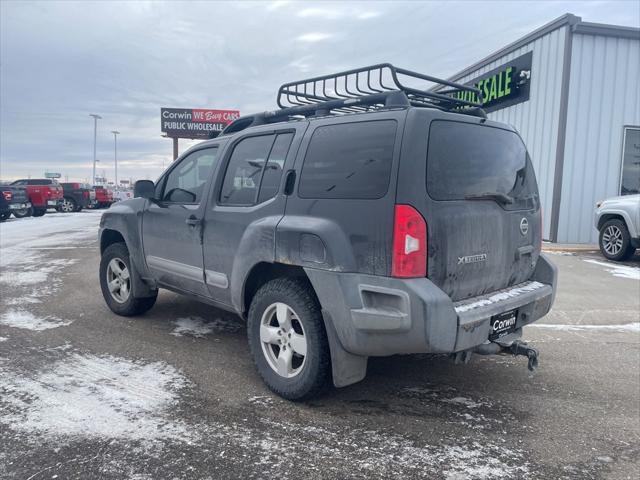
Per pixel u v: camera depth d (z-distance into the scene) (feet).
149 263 16.22
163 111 122.31
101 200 112.16
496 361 14.25
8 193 70.13
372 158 10.04
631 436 10.07
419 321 9.11
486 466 8.91
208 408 11.01
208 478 8.45
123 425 10.19
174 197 15.47
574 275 27.45
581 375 13.32
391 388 12.27
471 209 10.37
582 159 39.24
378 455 9.21
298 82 13.25
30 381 12.37
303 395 11.02
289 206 11.38
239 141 13.58
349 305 9.94
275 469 8.73
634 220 30.48
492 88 47.65
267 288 11.60
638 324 18.30
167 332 16.44
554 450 9.49
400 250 9.33
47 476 8.43
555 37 39.37
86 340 15.57
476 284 10.66
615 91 39.04
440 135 10.06
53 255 34.68
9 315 18.42
